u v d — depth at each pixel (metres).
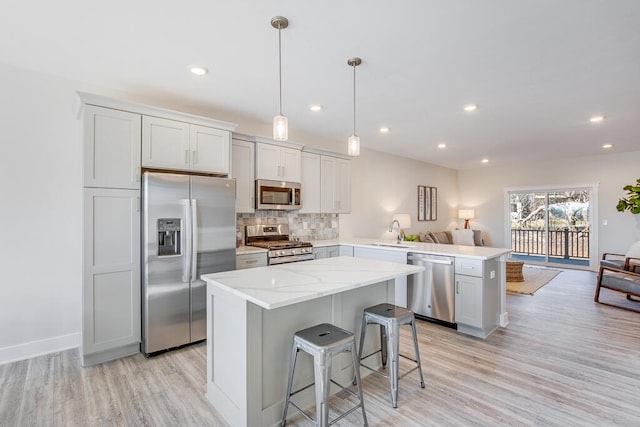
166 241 2.94
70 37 2.23
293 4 1.87
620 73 2.79
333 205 4.99
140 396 2.18
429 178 7.68
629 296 4.59
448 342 3.09
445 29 2.12
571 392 2.22
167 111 2.99
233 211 3.30
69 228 2.94
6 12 1.94
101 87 3.10
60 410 2.02
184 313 2.95
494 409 2.04
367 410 2.04
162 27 2.11
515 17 1.99
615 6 1.87
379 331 2.60
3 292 2.65
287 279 2.07
